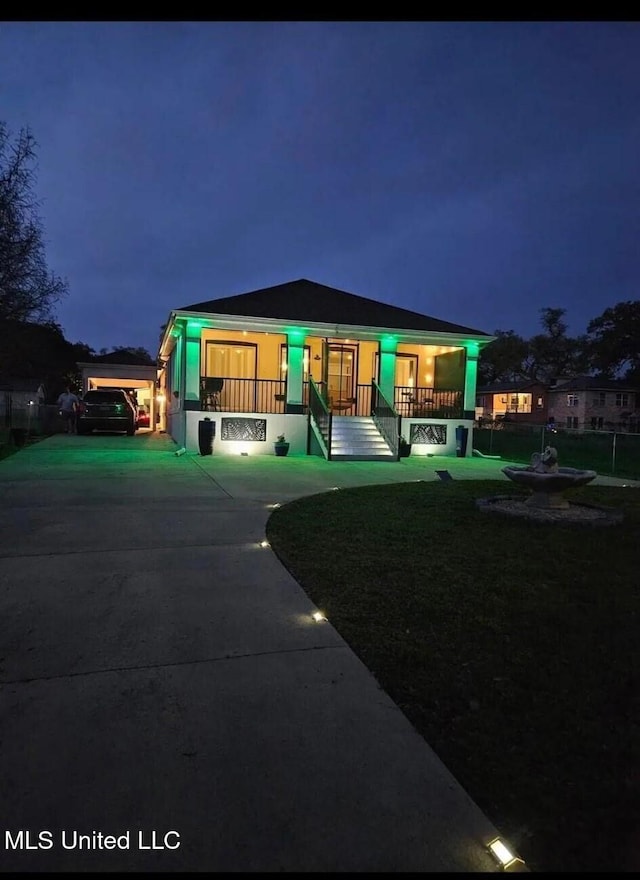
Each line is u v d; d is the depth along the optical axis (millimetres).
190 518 6043
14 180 14016
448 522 6059
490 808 1875
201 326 13664
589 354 62594
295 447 14500
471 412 16047
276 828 1769
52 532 5289
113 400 19188
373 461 13367
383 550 4922
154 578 4086
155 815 1809
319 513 6438
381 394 14680
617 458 18484
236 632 3217
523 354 66125
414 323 15906
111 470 9922
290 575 4230
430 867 1638
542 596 3861
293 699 2527
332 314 15305
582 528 5887
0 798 1860
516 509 6578
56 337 39031
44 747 2135
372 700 2531
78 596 3697
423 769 2064
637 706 2508
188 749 2148
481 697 2561
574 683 2699
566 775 2037
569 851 1704
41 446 14594
